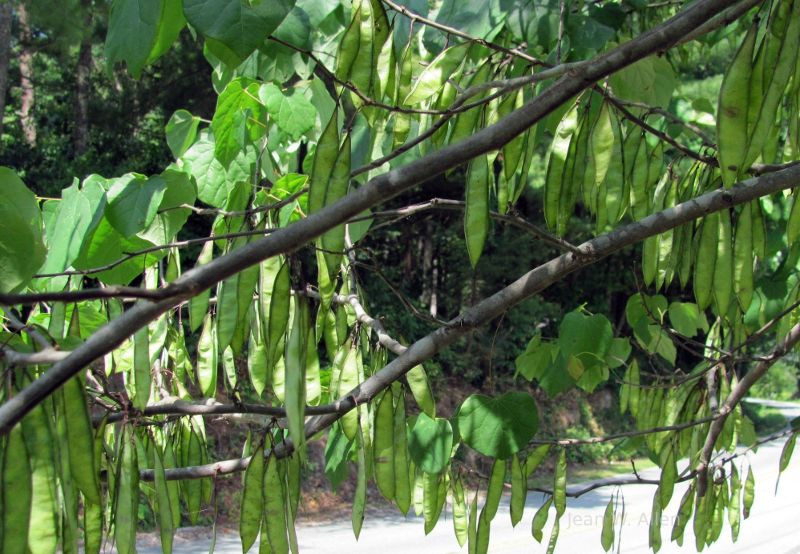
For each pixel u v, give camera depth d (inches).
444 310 672.4
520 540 347.3
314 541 354.6
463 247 620.4
